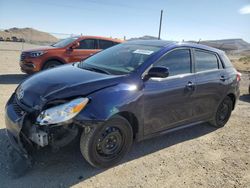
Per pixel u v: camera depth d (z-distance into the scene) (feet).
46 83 11.71
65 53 32.22
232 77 18.26
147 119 13.07
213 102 17.12
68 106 10.42
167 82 13.65
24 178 10.93
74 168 11.88
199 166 13.29
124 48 15.55
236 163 13.96
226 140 16.81
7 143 13.46
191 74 15.24
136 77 12.59
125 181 11.41
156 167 12.76
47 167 11.75
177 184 11.62
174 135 16.81
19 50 72.33
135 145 14.78
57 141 10.84
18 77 33.17
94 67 13.91
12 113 11.40
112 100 11.32
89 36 34.42
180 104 14.61
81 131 11.15
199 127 18.62
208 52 17.02
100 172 11.84
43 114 10.32
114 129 11.83
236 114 22.72
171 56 14.35
